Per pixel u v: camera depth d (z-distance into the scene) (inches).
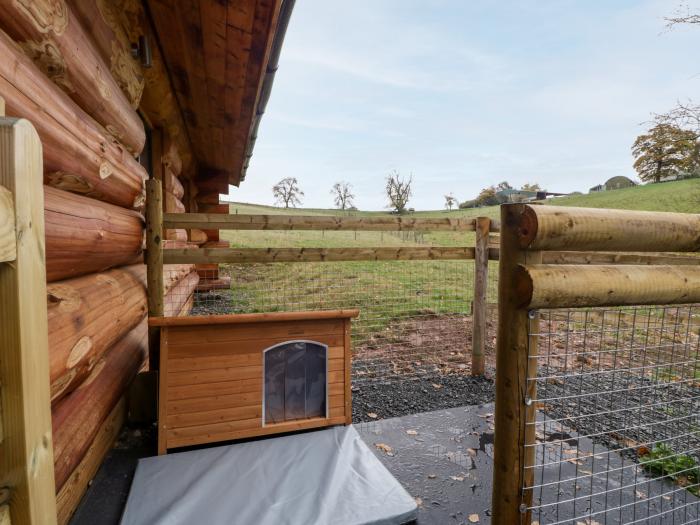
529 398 43.4
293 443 92.3
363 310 247.4
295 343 99.9
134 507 68.9
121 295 89.8
